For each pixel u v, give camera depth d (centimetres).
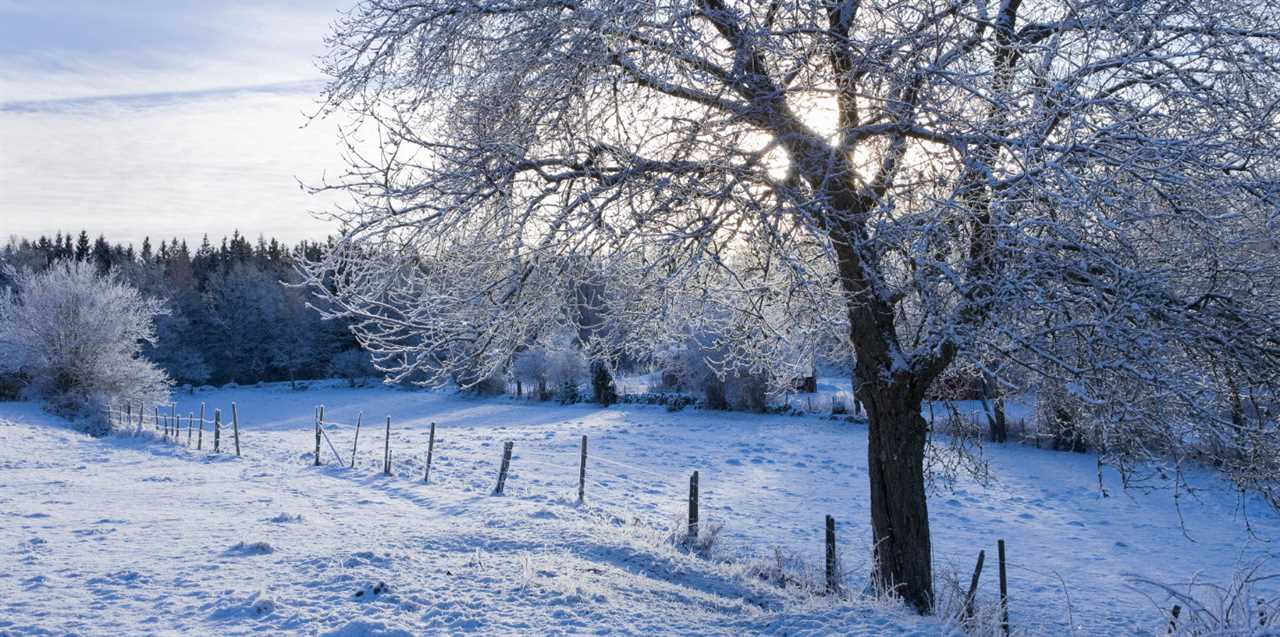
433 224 824
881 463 905
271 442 2900
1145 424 766
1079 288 718
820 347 1217
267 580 842
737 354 1166
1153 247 764
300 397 7225
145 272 9294
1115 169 714
